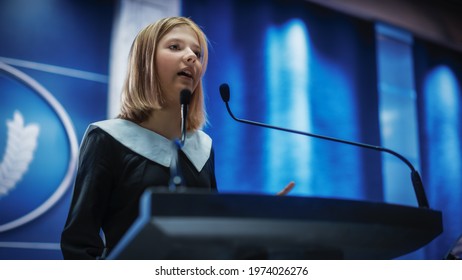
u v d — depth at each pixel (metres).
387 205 1.43
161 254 1.42
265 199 1.27
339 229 1.36
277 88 4.74
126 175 2.00
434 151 5.51
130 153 2.03
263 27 4.82
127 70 2.23
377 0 5.49
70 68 4.02
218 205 1.23
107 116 4.06
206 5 4.62
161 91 2.17
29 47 3.94
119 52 4.20
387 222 1.42
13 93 3.82
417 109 5.51
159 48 2.19
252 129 4.55
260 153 4.53
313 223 1.30
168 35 2.22
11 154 3.73
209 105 4.44
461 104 5.82
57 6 4.08
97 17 4.19
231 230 1.29
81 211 1.92
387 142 5.24
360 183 4.96
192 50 2.26
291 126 4.71
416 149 5.39
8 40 3.89
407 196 5.20
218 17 4.65
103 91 4.09
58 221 3.76
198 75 2.22
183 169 2.12
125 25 4.26
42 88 3.91
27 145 3.78
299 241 1.40
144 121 2.16
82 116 3.98
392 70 5.46
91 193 1.94
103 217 1.99
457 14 6.01
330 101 5.00
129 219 1.96
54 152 3.84
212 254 1.43
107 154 2.01
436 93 5.70
